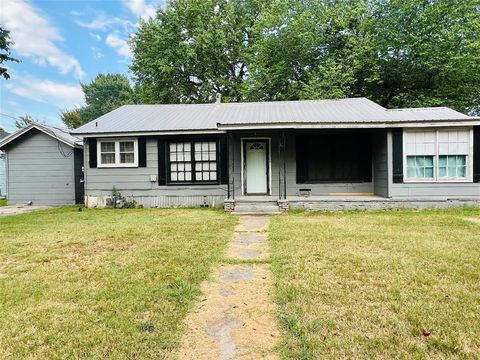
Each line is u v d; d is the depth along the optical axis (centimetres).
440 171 898
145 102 2350
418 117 913
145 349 230
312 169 1061
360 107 1101
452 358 216
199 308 296
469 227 634
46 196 1262
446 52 1556
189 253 473
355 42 1741
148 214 891
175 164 1068
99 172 1084
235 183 1077
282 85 1956
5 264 430
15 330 258
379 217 773
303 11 1866
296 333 249
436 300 301
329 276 366
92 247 514
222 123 888
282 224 692
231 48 2331
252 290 338
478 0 1515
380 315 274
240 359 218
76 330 257
